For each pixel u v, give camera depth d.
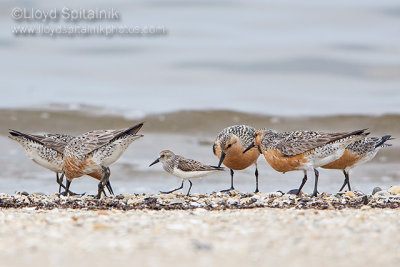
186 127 21.94
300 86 27.47
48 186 15.38
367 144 13.98
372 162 18.38
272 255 6.97
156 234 7.92
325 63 29.67
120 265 6.51
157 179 16.28
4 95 24.73
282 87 27.34
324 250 7.18
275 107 24.39
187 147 19.48
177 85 27.67
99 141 12.23
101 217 9.33
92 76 28.41
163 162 13.79
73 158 12.55
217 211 10.52
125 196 12.59
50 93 25.39
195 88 27.22
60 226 8.38
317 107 24.33
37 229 8.12
